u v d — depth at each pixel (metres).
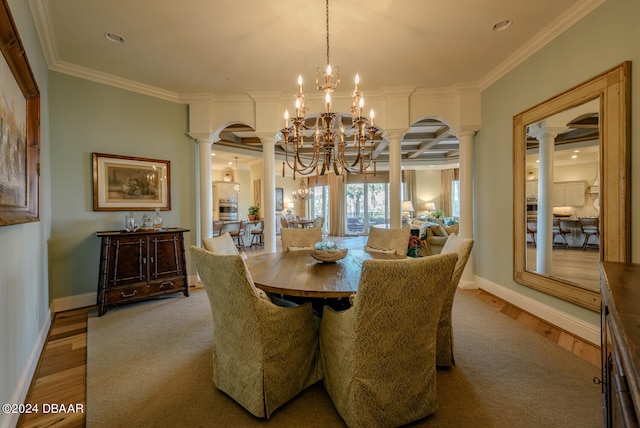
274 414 1.54
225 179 9.75
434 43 2.80
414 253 4.18
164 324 2.75
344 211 10.51
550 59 2.65
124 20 2.44
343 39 2.73
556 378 1.84
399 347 1.39
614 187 2.06
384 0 2.22
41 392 1.75
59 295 3.12
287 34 2.64
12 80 1.56
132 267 3.19
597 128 2.20
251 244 8.12
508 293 3.27
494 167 3.50
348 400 1.40
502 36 2.69
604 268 1.21
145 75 3.40
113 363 2.06
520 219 3.04
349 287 1.65
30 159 1.93
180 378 1.88
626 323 0.69
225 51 2.92
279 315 1.56
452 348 1.96
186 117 4.03
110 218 3.44
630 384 0.49
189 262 4.06
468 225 3.87
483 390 1.72
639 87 1.93
